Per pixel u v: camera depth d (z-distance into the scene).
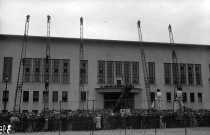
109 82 60.03
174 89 62.41
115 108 36.59
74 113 33.38
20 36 58.25
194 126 34.38
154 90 61.44
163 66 62.97
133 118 32.59
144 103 59.69
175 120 33.94
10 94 56.03
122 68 61.16
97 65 60.31
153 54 63.00
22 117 31.09
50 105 56.69
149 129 31.80
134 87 58.25
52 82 57.88
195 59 64.94
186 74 63.81
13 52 57.66
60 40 59.75
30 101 56.31
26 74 57.44
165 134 26.30
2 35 57.22
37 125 31.11
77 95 58.16
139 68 61.78
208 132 28.16
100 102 58.25
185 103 62.09
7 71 56.97
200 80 64.38
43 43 59.06
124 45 62.16
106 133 27.47
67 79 58.78
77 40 60.31
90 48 60.75
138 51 62.53
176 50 64.44
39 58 58.34
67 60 59.53
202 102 63.25
